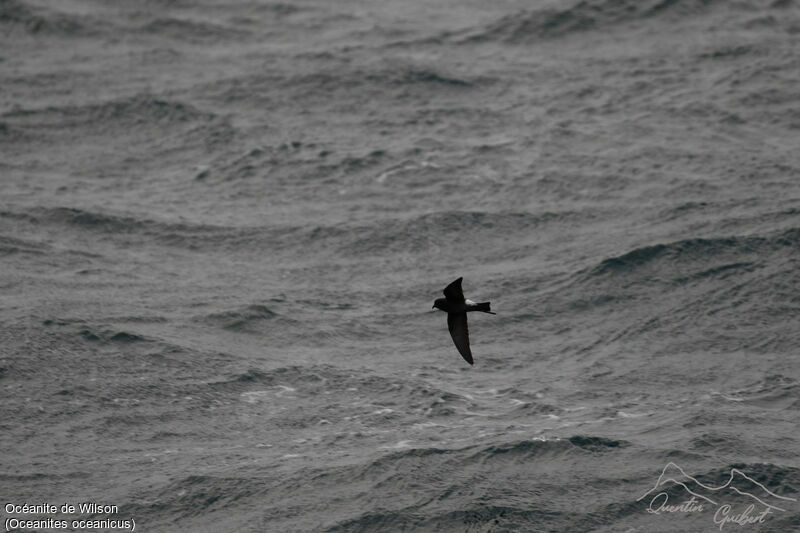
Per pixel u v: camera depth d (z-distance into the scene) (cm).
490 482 2905
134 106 5744
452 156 5147
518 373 3566
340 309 3984
